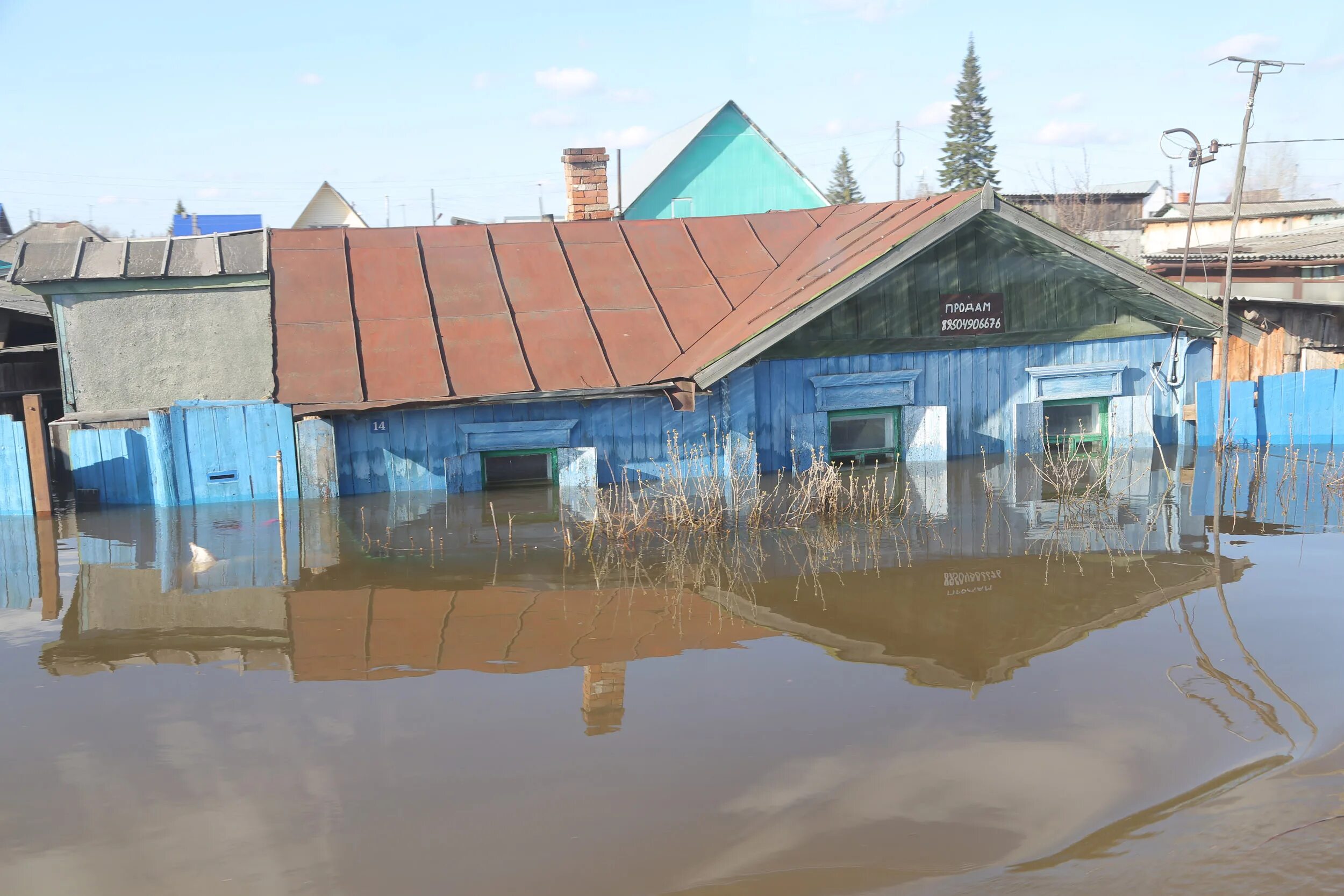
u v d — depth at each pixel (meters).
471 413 12.03
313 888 3.81
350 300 13.03
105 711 5.63
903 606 7.36
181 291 13.01
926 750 4.90
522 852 4.04
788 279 13.77
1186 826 4.11
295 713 5.55
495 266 14.03
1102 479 11.94
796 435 12.98
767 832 4.15
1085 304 14.00
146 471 11.70
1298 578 7.83
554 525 10.37
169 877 3.91
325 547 9.51
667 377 12.20
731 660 6.28
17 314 17.08
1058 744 4.94
